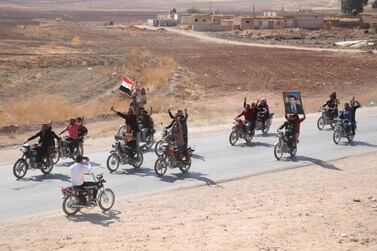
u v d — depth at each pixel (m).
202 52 84.81
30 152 21.47
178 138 22.47
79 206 17.03
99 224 16.14
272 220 16.31
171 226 15.83
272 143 29.22
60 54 75.88
